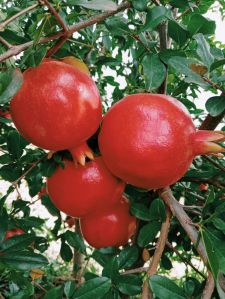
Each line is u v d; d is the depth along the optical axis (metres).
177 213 0.32
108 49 0.54
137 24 0.40
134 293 0.33
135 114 0.27
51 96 0.26
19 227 0.46
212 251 0.26
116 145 0.27
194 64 0.31
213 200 0.31
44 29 0.29
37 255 0.34
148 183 0.28
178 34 0.35
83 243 0.46
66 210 0.34
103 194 0.33
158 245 0.32
